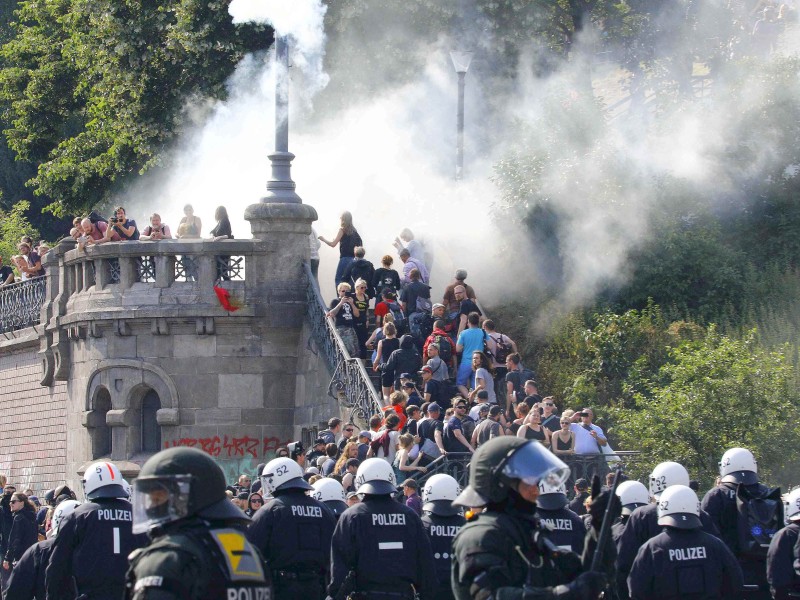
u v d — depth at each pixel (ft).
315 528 98.84
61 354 242.58
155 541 52.49
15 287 274.36
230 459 222.69
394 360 182.80
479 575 55.93
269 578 54.95
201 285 221.66
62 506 105.91
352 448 154.40
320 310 212.43
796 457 166.09
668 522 87.15
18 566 101.76
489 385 177.06
